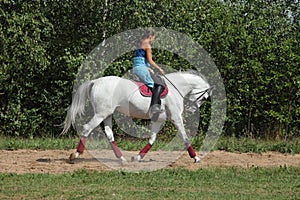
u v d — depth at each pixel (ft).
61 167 39.17
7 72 65.72
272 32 64.44
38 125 68.33
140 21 64.54
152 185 33.30
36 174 35.63
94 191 30.91
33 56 63.46
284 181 35.50
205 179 35.45
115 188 32.14
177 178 35.65
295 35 64.03
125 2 65.77
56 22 70.18
